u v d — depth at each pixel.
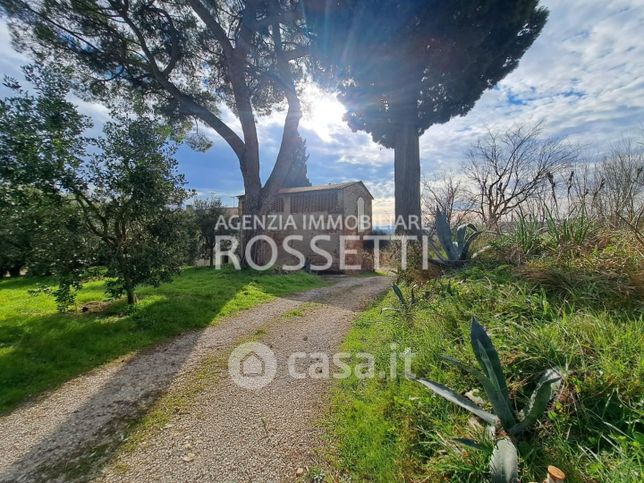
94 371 3.37
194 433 2.25
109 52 10.03
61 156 4.49
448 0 6.17
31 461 2.01
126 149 4.91
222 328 4.91
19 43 8.75
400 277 5.91
